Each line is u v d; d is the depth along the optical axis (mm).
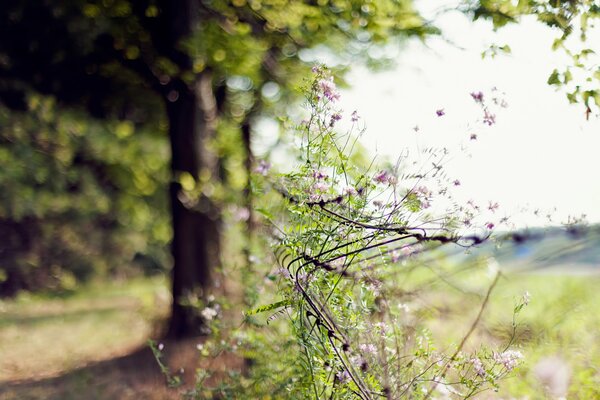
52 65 13875
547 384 5000
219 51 10445
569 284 5816
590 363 5344
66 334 13586
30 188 17500
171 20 10680
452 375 4547
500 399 5000
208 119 11555
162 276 26531
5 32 13070
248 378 5582
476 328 4488
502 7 5723
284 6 9266
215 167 11523
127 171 20469
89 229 21703
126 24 11680
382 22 8391
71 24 11898
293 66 10141
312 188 4262
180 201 11555
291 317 4348
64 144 17328
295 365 4801
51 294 20453
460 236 3217
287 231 4398
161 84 12039
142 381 8164
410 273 4301
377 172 4195
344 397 4090
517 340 4625
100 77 14320
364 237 4027
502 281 3986
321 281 4156
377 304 4375
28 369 10219
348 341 3947
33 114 16328
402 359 4258
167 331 11914
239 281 6367
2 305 18266
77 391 8250
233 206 7133
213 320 6285
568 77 5363
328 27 9328
